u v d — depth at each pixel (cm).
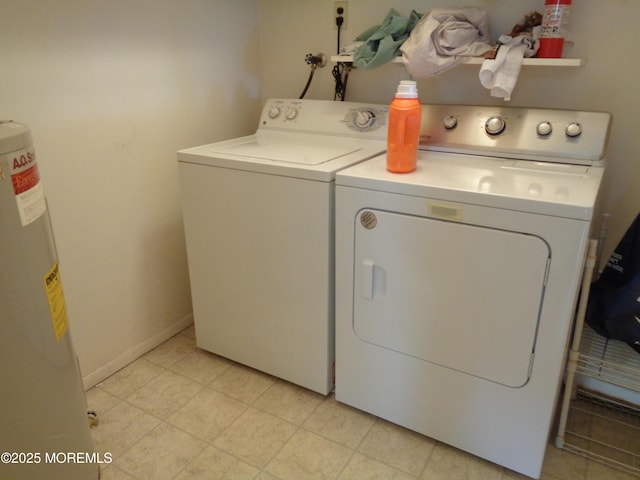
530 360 128
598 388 164
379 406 161
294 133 200
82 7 151
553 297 119
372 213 138
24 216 99
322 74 218
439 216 128
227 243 173
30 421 108
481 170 145
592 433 158
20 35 137
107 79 163
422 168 148
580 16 158
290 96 231
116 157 172
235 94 221
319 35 212
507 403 136
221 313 187
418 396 151
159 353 202
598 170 143
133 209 183
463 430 146
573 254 114
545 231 115
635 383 145
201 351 204
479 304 130
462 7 171
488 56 151
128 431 159
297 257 158
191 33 191
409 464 147
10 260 97
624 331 137
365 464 147
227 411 169
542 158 154
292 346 173
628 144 163
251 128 236
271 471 144
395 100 138
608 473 143
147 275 195
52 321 111
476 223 123
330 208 147
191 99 198
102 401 173
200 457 149
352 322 155
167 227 199
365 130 184
